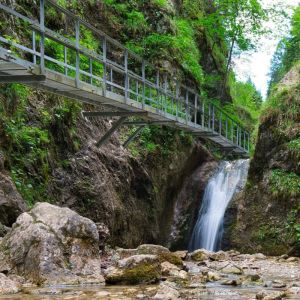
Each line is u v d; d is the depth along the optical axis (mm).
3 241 7965
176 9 27188
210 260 12945
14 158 11914
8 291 6648
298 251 15094
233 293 7004
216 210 20359
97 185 14500
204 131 20359
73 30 18938
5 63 8695
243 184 20375
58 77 10133
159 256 10031
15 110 12742
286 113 17469
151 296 6453
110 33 21859
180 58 24094
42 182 12648
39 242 7625
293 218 15703
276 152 17188
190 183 22359
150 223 18172
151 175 18844
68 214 8180
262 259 14070
